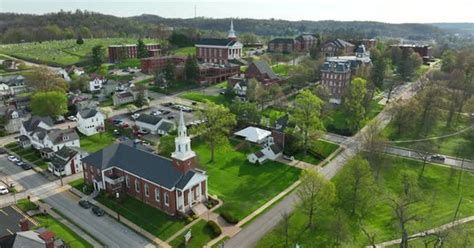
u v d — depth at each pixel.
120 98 150.12
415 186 78.62
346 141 110.75
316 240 63.59
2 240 50.34
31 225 66.94
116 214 71.56
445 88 136.88
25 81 167.25
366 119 118.44
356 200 71.25
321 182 64.75
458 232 61.97
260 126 116.75
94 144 108.75
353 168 72.19
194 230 66.25
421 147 99.81
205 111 105.56
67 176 88.31
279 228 67.12
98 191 80.00
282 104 137.88
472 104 122.81
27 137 107.12
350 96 127.00
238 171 91.19
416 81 180.12
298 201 76.38
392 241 63.47
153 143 109.94
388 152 100.12
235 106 122.81
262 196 78.94
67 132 102.44
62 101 126.81
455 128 120.75
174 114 137.12
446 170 92.50
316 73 169.75
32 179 86.56
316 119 97.75
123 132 118.56
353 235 64.94
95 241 63.09
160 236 64.75
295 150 100.81
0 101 151.12
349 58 174.12
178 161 70.81
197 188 73.44
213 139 95.31
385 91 162.88
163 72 178.50
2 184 83.56
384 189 79.44
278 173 90.38
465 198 79.50
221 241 63.44
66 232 65.31
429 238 63.62
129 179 77.12
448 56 189.38
